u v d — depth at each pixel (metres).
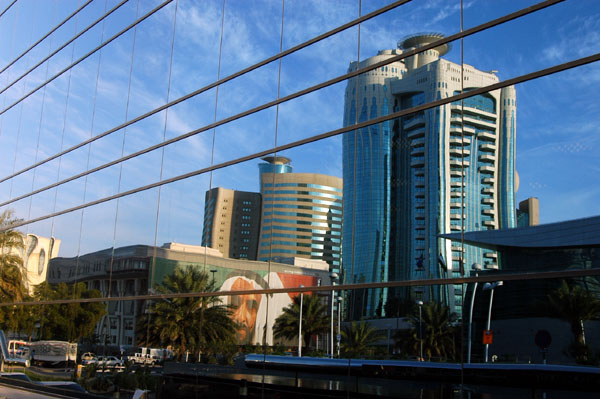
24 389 20.33
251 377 12.95
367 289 11.04
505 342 8.94
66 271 20.19
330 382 11.27
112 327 17.50
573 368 8.18
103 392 17.20
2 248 24.16
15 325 22.27
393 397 10.20
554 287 8.62
